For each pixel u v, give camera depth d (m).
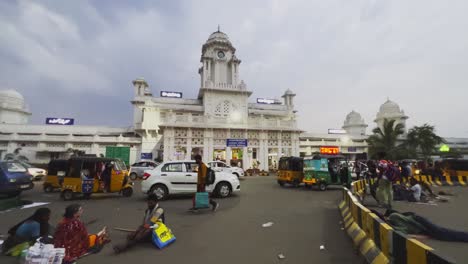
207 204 7.80
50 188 13.17
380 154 9.31
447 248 4.62
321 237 5.34
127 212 7.98
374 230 3.95
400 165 13.18
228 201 9.91
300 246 4.77
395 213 5.78
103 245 4.79
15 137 35.12
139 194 12.38
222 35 46.03
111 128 42.22
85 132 41.19
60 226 4.20
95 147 36.09
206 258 4.20
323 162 13.97
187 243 4.96
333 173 13.52
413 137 40.53
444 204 9.58
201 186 7.98
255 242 5.02
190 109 39.47
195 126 26.95
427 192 11.88
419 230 5.38
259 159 28.81
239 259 4.15
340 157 14.37
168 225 6.32
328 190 13.84
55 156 35.75
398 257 3.03
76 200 10.49
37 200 10.49
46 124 42.69
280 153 29.61
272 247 4.72
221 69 44.62
